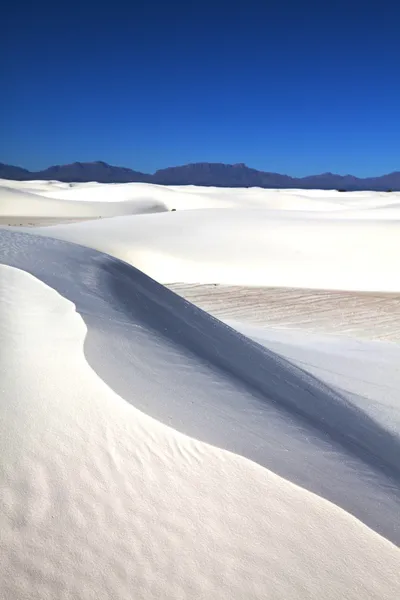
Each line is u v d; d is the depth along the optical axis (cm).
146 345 402
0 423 254
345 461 309
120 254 1942
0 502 214
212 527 216
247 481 238
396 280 1623
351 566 208
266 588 197
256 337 989
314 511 229
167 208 6912
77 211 5516
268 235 2105
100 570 197
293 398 512
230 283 1650
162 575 198
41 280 541
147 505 222
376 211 3306
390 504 265
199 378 371
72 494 223
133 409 270
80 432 254
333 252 1877
